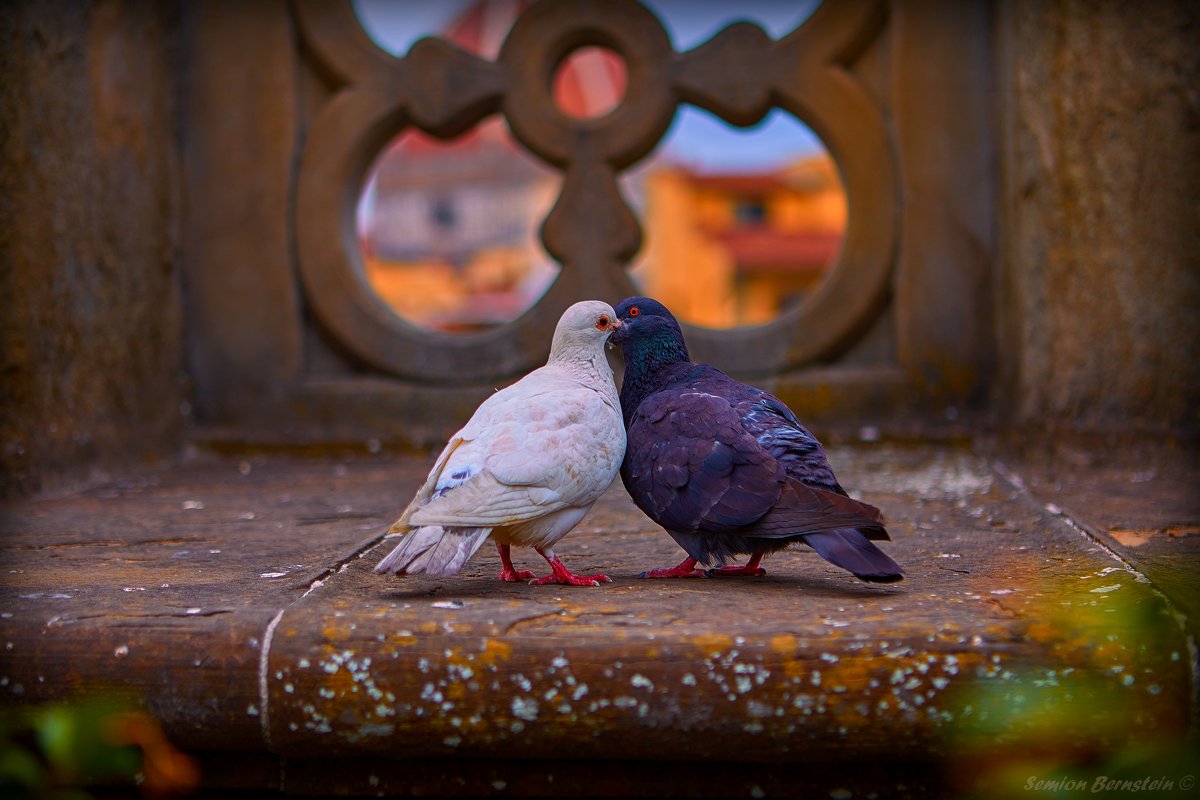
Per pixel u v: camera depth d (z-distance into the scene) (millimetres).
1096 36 6223
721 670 2783
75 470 6215
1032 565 3783
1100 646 2754
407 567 3102
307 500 5699
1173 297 6172
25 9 5844
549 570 3943
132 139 7082
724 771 2939
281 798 3029
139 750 2912
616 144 7566
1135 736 2719
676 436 3654
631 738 2818
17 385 5719
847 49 7469
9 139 5684
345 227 7879
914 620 2936
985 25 7359
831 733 2783
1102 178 6281
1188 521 4574
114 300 6766
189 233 7836
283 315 7785
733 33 7496
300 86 7867
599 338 3908
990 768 2803
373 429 7707
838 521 3246
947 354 7453
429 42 7652
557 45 7578
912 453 7004
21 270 5758
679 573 3805
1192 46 6039
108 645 2934
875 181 7469
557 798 2967
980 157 7395
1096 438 6281
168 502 5676
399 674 2838
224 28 7754
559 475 3391
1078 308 6383
